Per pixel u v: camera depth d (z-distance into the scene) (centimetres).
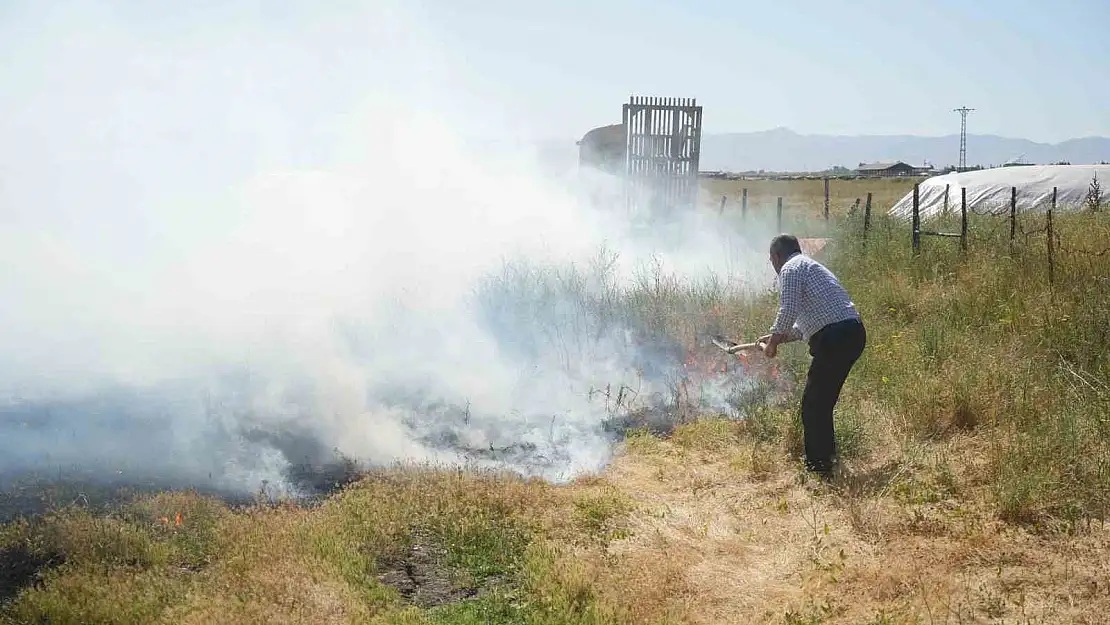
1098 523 445
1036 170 1792
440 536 470
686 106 1402
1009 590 395
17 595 396
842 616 384
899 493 505
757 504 510
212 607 377
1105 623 365
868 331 788
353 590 401
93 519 462
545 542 459
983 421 589
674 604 396
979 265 953
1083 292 813
